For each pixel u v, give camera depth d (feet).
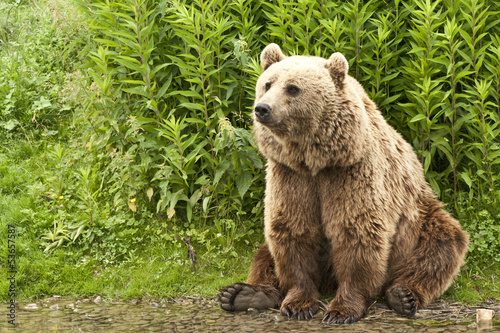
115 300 26.68
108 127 32.94
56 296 27.17
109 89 33.32
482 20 29.35
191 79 30.22
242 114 32.73
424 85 28.43
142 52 30.63
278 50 25.13
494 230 29.01
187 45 32.04
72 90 36.52
